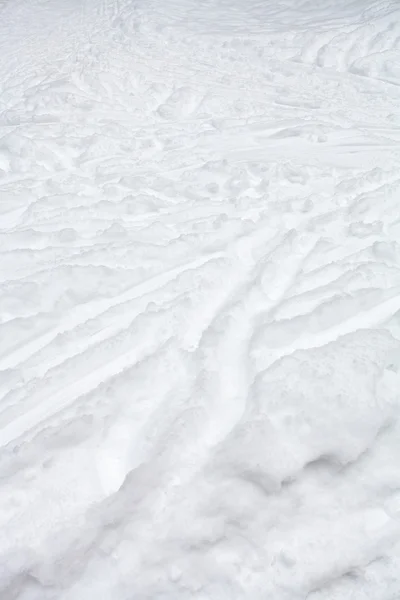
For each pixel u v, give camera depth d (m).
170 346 2.68
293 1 10.55
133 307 2.99
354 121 5.78
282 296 3.02
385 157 4.75
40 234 3.71
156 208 4.09
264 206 4.02
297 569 1.83
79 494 2.07
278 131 5.62
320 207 3.95
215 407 2.37
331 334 2.70
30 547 1.93
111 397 2.42
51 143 5.40
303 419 2.23
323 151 5.03
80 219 3.96
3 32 11.41
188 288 3.09
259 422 2.22
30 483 2.10
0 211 4.22
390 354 2.52
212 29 9.44
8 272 3.36
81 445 2.21
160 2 11.42
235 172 4.60
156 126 5.97
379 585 1.79
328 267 3.16
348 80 7.14
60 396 2.50
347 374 2.39
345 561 1.85
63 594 1.79
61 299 3.08
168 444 2.18
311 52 8.08
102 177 4.70
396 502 2.01
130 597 1.77
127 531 1.91
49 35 10.70
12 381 2.62
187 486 2.05
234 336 2.75
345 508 1.99
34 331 2.91
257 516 1.96
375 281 3.03
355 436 2.19
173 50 8.80
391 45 7.71
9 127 6.11
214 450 2.19
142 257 3.42
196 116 6.27
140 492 2.04
